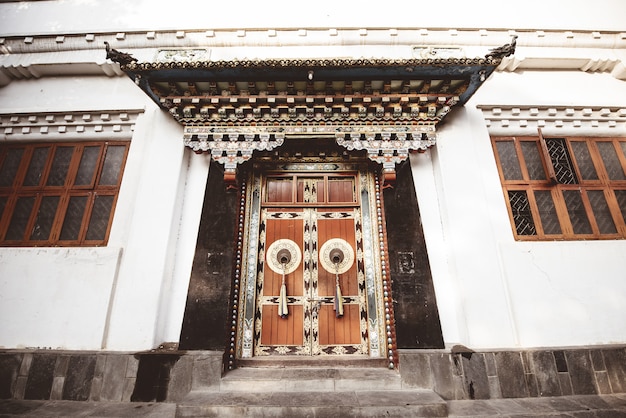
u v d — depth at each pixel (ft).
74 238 17.21
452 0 20.29
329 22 19.66
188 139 16.65
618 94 19.57
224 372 14.53
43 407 13.24
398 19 19.79
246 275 16.81
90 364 14.25
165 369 14.02
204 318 14.89
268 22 19.66
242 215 17.44
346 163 18.72
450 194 16.78
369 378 14.26
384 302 16.33
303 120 16.56
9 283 15.93
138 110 18.44
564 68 20.21
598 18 20.11
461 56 18.86
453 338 15.38
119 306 15.19
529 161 18.62
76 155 18.80
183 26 19.77
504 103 18.49
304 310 16.61
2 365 14.39
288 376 14.46
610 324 15.35
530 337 14.93
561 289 15.70
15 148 19.12
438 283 16.12
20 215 17.84
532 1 20.48
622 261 16.39
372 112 16.52
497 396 13.74
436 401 12.61
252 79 14.90
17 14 20.67
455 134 17.85
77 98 19.16
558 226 17.39
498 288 15.44
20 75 19.83
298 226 17.88
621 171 18.78
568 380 14.17
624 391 14.20
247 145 16.52
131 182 17.65
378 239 17.34
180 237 16.85
